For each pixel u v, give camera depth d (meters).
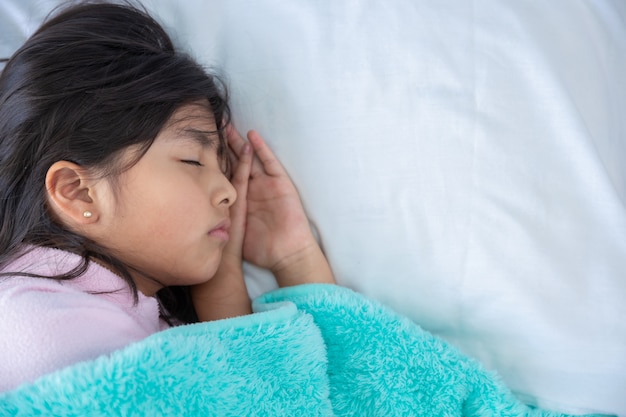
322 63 0.74
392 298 0.74
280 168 0.77
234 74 0.77
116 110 0.65
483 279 0.70
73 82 0.66
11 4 0.85
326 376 0.67
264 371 0.63
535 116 0.71
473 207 0.71
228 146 0.79
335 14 0.75
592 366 0.68
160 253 0.68
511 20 0.72
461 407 0.69
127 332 0.63
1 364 0.58
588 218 0.70
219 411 0.58
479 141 0.71
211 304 0.78
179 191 0.66
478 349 0.72
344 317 0.69
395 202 0.73
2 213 0.68
